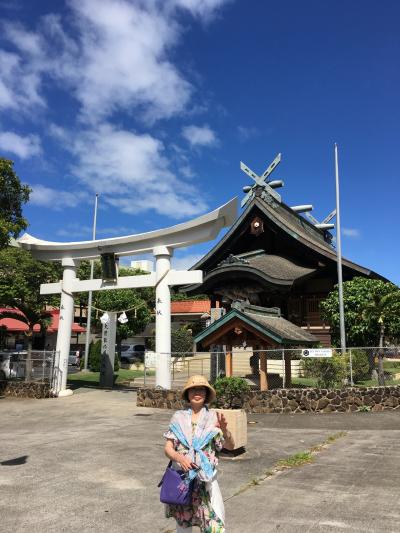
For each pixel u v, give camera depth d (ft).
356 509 18.17
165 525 16.78
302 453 28.22
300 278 76.13
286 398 45.60
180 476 12.00
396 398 46.57
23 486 21.63
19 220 64.85
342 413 44.50
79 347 168.35
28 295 92.79
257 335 47.83
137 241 60.59
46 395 61.98
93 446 30.89
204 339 51.16
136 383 79.30
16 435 36.37
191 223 55.77
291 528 16.29
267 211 89.20
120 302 119.55
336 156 64.85
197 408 13.17
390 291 64.85
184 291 84.53
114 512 18.12
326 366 48.37
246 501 19.34
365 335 64.64
